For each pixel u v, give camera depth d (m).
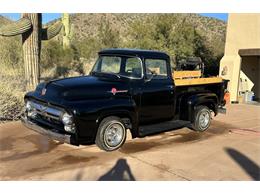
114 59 7.65
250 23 15.19
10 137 7.66
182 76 8.55
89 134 6.33
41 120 6.79
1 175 5.46
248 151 7.33
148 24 24.88
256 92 17.78
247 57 17.28
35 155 6.49
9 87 9.99
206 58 24.22
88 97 6.49
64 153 6.67
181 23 24.25
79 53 19.98
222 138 8.41
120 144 6.95
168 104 7.99
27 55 10.66
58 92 6.45
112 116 6.75
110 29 26.00
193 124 8.77
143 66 7.41
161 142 7.80
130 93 7.13
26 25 10.31
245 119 11.20
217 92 9.43
